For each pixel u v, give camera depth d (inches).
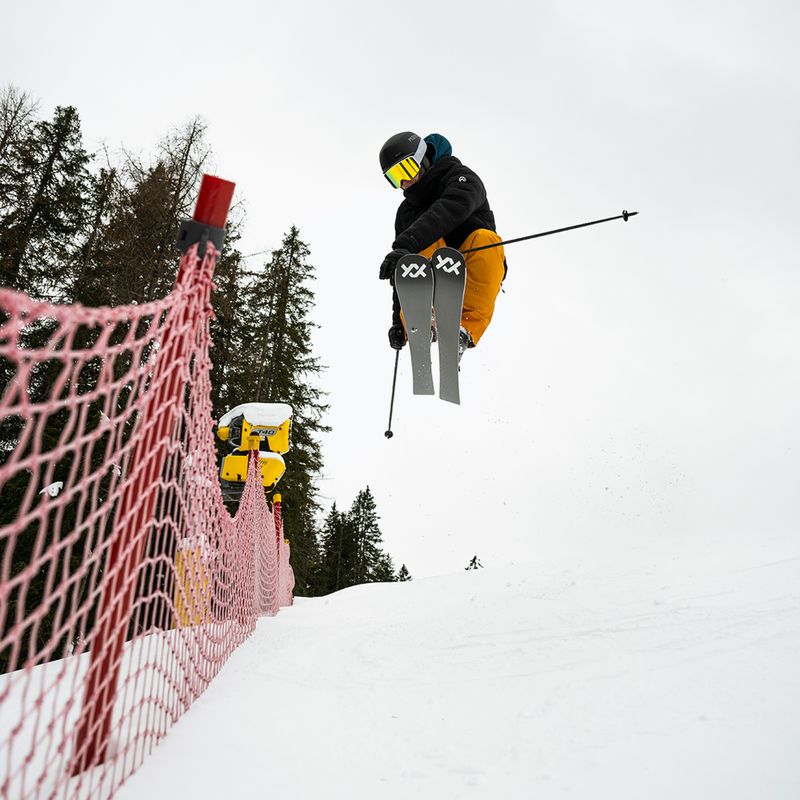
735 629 126.1
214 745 80.7
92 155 674.2
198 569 111.1
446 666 127.0
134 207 536.7
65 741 57.7
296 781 72.6
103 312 51.9
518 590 207.3
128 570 70.7
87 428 433.7
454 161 165.3
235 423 319.3
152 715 84.0
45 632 371.2
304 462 789.2
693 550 236.5
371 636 164.1
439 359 150.6
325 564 1603.1
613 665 114.1
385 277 152.8
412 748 83.3
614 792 67.9
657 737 80.9
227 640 145.3
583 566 244.7
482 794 69.5
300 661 138.9
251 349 709.9
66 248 623.2
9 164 643.5
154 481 76.2
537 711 94.9
